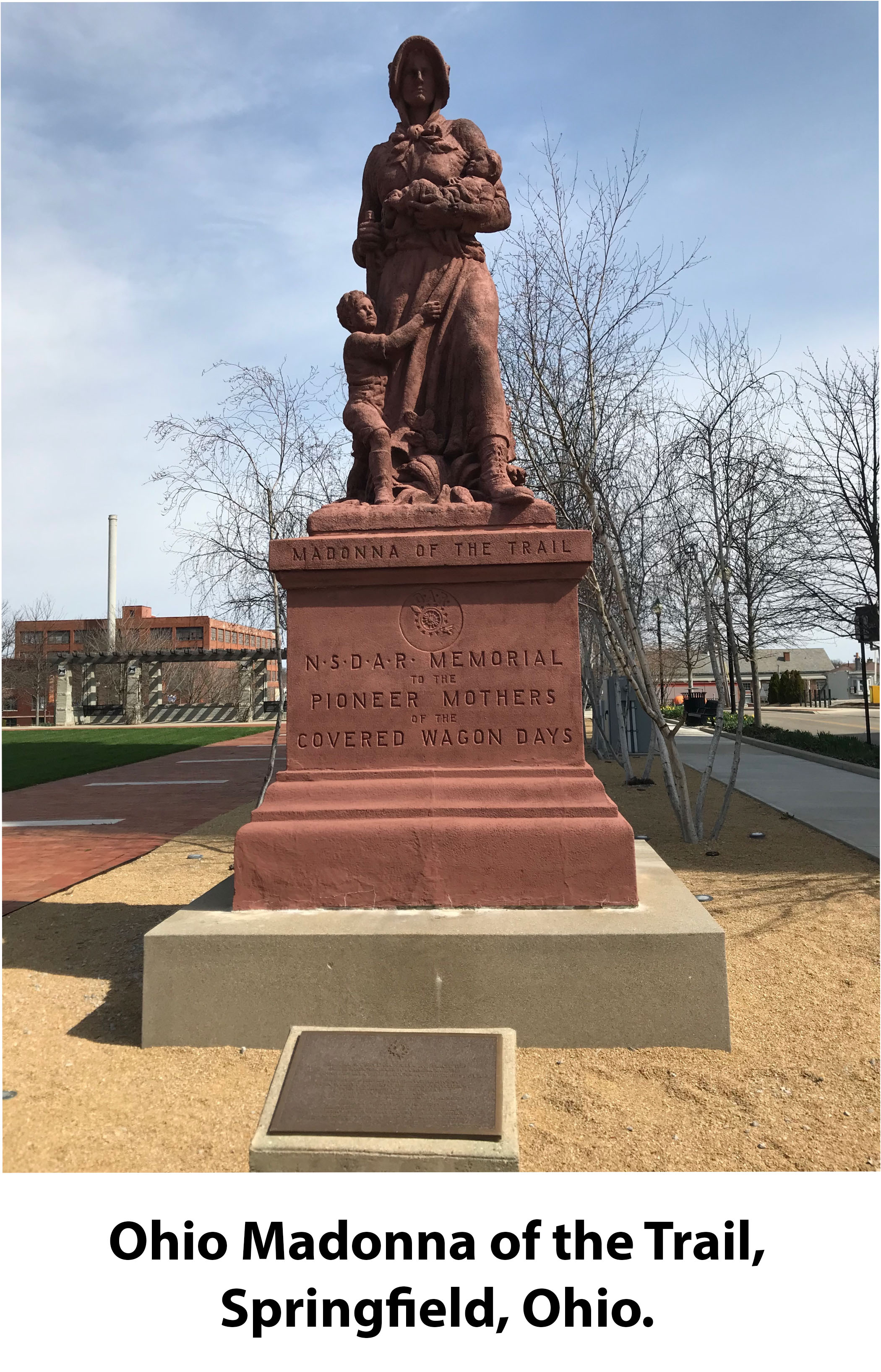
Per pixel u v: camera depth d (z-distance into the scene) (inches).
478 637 187.5
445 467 210.8
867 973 200.4
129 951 222.7
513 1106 103.2
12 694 2353.6
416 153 217.2
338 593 190.1
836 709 1903.3
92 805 554.3
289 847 178.2
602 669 753.0
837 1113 138.4
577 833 174.9
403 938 159.5
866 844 345.7
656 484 523.2
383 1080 107.0
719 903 261.7
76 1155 128.5
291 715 188.2
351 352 213.8
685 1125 134.4
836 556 745.0
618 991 158.1
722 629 726.5
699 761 732.7
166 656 1745.8
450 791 181.3
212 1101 143.4
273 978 160.9
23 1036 169.6
